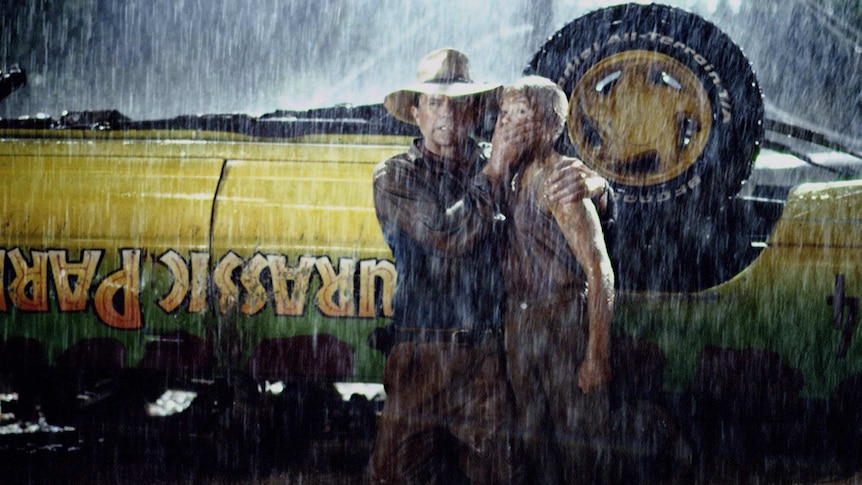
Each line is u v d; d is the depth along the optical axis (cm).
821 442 471
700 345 448
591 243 402
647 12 439
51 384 499
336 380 453
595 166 444
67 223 461
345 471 470
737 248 450
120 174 466
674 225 446
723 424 470
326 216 450
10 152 473
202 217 455
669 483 437
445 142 421
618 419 441
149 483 459
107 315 459
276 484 457
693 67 439
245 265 452
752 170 472
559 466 419
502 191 418
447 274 415
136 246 457
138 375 491
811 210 447
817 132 518
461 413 418
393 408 422
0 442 502
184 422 505
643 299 446
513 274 418
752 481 453
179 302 455
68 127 494
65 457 488
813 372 448
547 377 415
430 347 417
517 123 411
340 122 485
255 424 484
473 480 419
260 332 453
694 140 441
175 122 491
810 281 446
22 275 463
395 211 414
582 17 443
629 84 442
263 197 455
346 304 447
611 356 446
